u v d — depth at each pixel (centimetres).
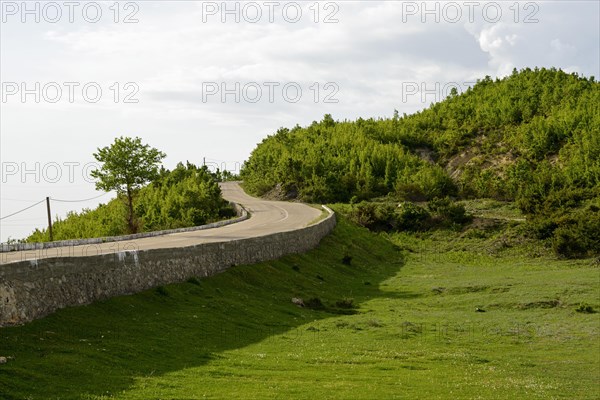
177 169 11331
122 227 8056
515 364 2850
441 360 2775
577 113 13612
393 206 9619
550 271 5844
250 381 2033
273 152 14325
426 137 15662
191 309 2969
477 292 4847
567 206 8700
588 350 3203
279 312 3478
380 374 2370
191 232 5966
